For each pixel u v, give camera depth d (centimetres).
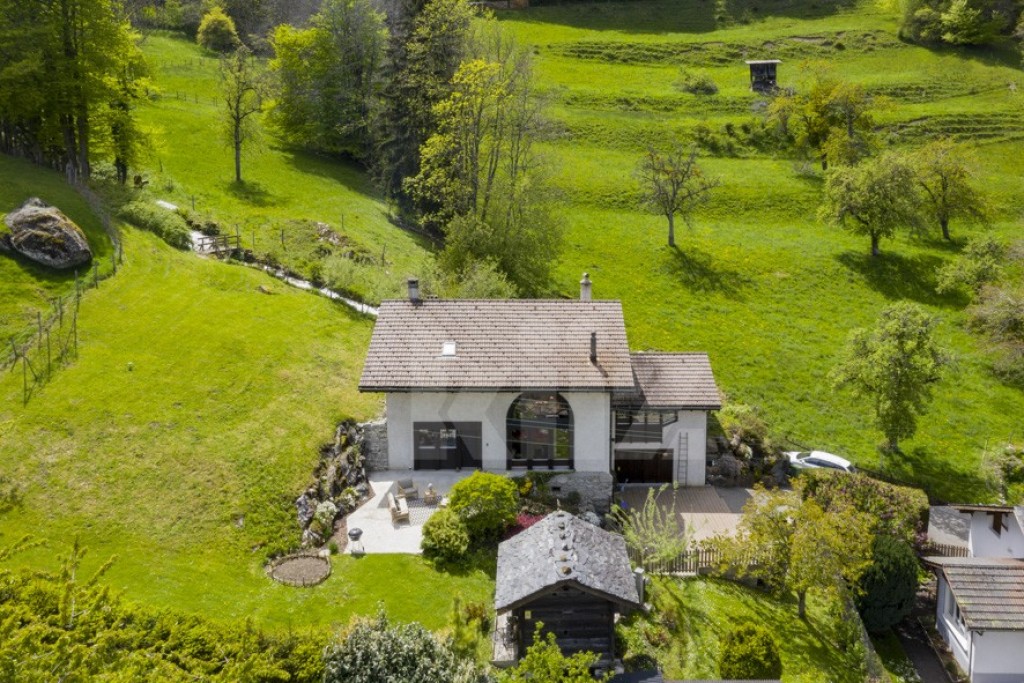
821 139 8675
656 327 5969
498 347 4072
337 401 4222
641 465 4350
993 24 11131
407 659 2527
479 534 3519
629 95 9856
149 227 5503
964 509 4159
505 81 6575
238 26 12250
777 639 3278
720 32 12362
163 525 3262
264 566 3247
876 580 3691
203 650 2459
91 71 5775
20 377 3797
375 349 4053
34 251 4538
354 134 8444
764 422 5097
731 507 4203
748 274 6719
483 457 4012
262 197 6881
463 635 2838
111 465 3459
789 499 3672
